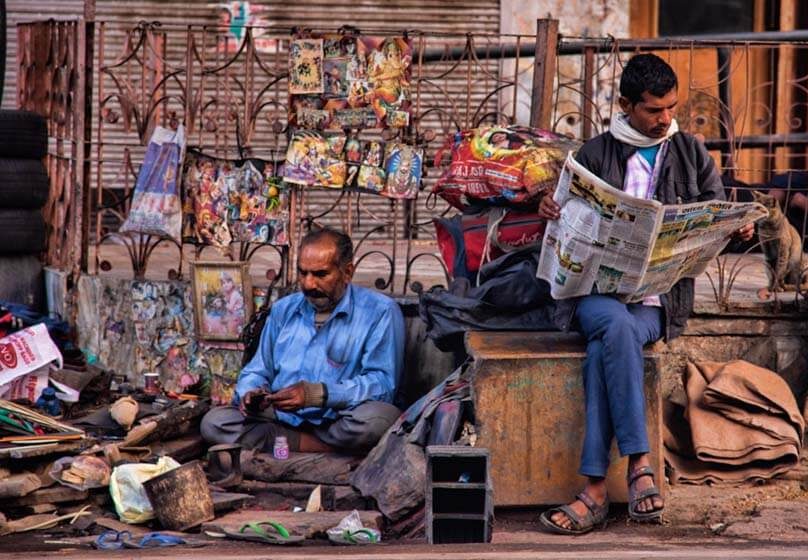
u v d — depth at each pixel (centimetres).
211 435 794
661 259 649
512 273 741
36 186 938
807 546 618
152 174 851
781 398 724
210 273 841
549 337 737
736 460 712
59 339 873
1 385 799
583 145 687
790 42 862
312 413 780
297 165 830
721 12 1341
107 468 718
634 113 663
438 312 766
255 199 846
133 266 880
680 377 785
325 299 786
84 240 897
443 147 820
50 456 727
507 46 1043
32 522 684
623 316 653
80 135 881
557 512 655
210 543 654
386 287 840
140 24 866
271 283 840
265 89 847
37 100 983
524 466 688
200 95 862
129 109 874
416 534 684
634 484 646
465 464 659
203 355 858
